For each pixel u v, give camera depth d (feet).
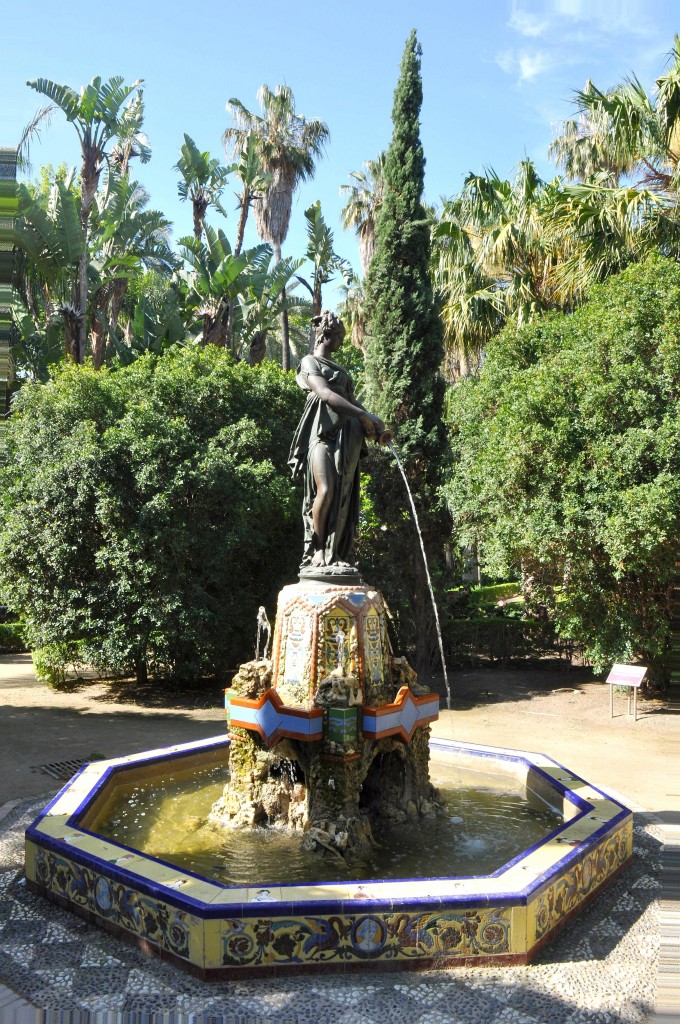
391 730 23.89
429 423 55.67
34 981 16.24
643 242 51.52
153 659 50.70
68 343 73.56
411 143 55.93
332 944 16.63
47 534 46.32
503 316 65.05
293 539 52.49
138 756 29.63
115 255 89.45
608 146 53.47
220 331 82.12
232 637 50.83
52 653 49.37
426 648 56.95
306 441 26.68
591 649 47.37
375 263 56.03
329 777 23.13
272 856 21.90
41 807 28.14
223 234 84.94
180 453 47.14
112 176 97.86
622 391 43.32
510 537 47.47
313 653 24.13
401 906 16.79
